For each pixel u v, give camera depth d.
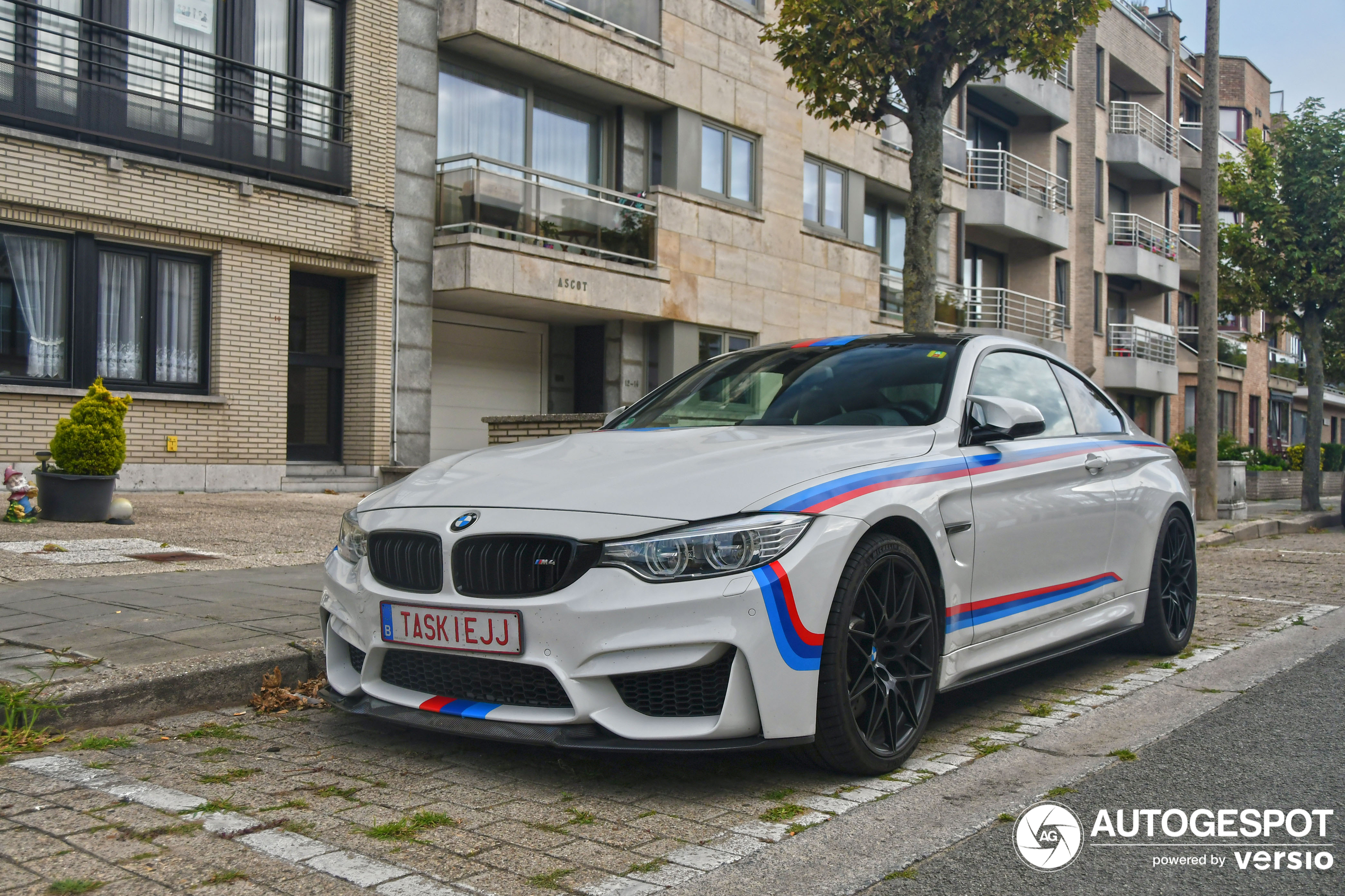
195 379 12.29
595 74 15.56
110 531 8.54
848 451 3.59
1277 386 42.00
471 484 3.59
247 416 12.52
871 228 22.53
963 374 4.29
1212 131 14.70
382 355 13.73
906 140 22.36
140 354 11.84
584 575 3.10
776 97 18.70
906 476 3.62
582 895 2.50
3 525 8.51
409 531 3.44
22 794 3.11
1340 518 16.53
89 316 11.38
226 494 12.11
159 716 3.98
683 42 17.02
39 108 10.74
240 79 12.49
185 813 2.98
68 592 5.79
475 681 3.29
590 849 2.79
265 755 3.58
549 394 17.16
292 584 6.25
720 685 3.07
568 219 15.15
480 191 14.00
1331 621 6.50
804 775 3.43
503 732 3.14
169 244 11.84
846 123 10.48
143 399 11.66
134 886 2.49
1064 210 27.38
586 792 3.25
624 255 15.88
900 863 2.72
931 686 3.60
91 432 8.97
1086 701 4.48
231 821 2.93
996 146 26.53
